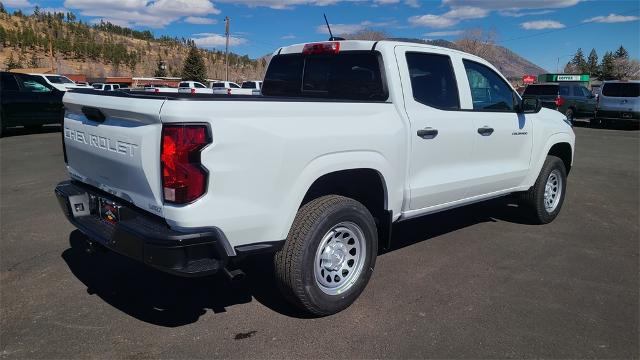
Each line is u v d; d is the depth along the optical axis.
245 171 3.00
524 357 3.11
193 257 2.89
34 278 4.23
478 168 4.89
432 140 4.26
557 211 6.14
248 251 3.11
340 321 3.54
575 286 4.18
